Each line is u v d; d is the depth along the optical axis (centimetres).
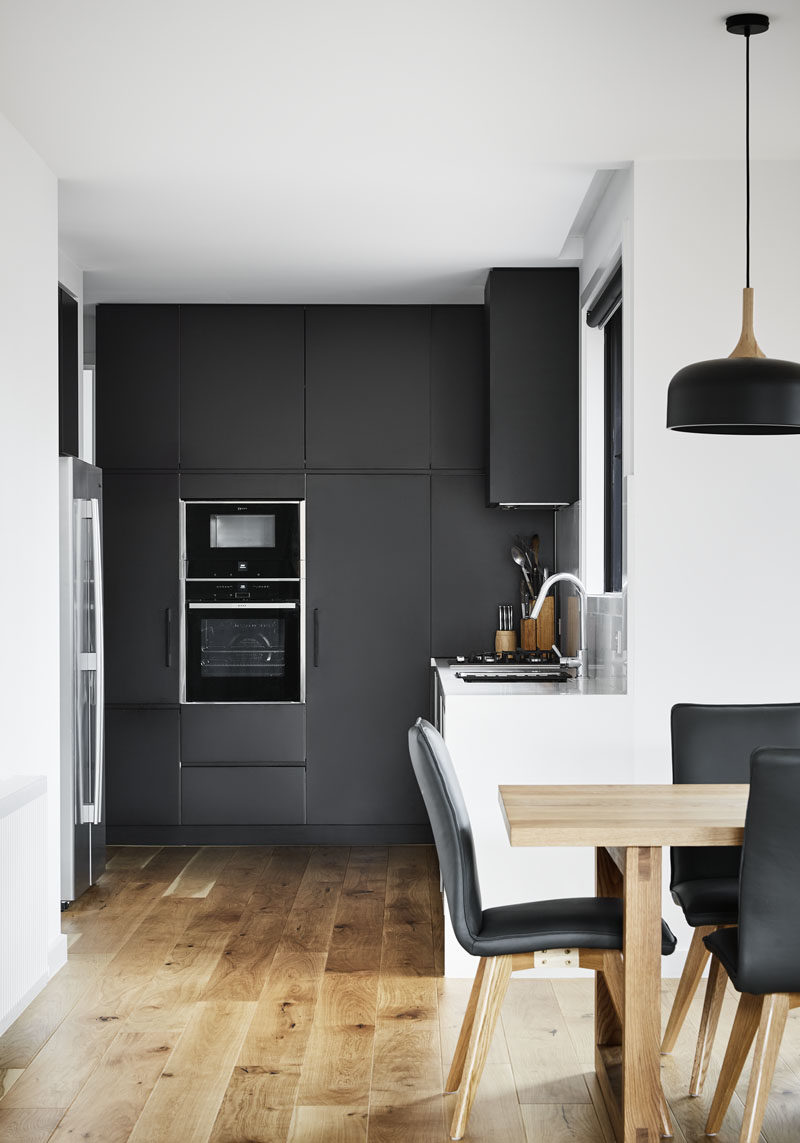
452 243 469
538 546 561
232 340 561
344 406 561
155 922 426
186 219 436
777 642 378
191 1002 343
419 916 434
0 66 303
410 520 563
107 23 279
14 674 346
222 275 514
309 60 301
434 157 373
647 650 379
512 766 378
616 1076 285
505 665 511
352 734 560
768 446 378
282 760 559
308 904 451
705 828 243
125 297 550
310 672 560
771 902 229
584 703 378
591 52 299
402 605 562
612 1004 299
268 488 561
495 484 509
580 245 503
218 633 560
